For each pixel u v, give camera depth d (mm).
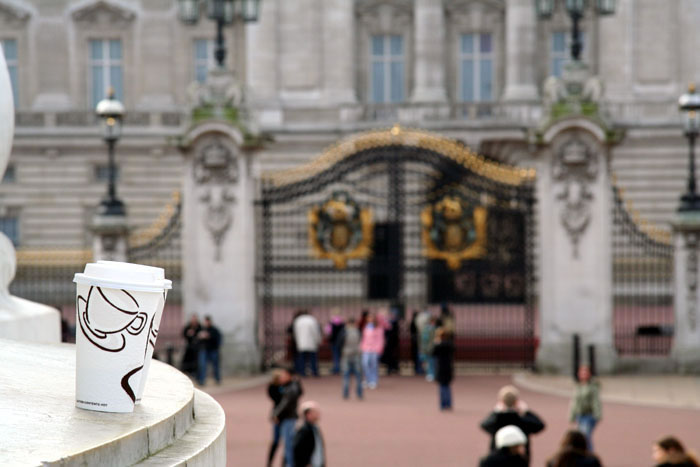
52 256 38969
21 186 55844
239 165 28141
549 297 28109
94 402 4461
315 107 56406
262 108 56188
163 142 55312
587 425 18969
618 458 19219
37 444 3812
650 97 56469
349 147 29172
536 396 25484
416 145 29156
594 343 27891
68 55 58375
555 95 27891
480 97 57875
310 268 29188
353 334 25531
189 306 28359
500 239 30297
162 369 5781
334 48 56750
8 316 6598
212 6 28453
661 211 53406
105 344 4441
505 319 39625
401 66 58188
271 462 18547
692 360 27625
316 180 29188
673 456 12227
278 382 18750
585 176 27828
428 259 32219
